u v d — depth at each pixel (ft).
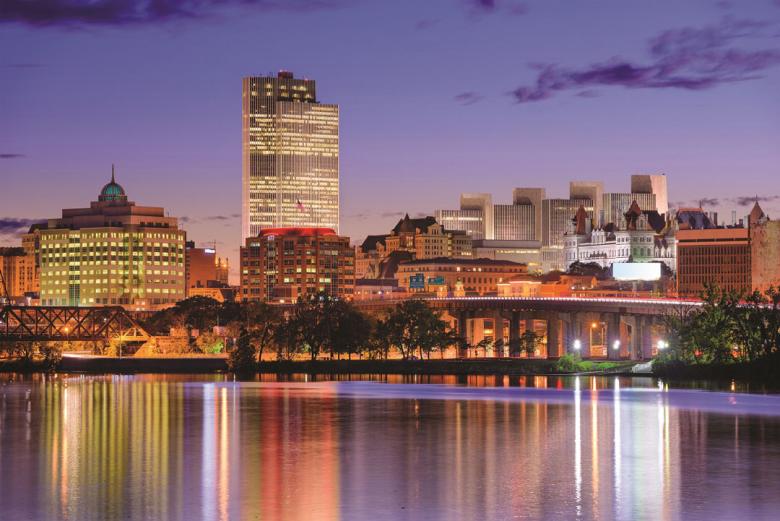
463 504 411.34
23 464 504.02
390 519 388.57
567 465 497.87
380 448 556.10
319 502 415.85
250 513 398.42
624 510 400.47
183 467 495.00
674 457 521.65
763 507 404.57
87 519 390.83
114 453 540.11
